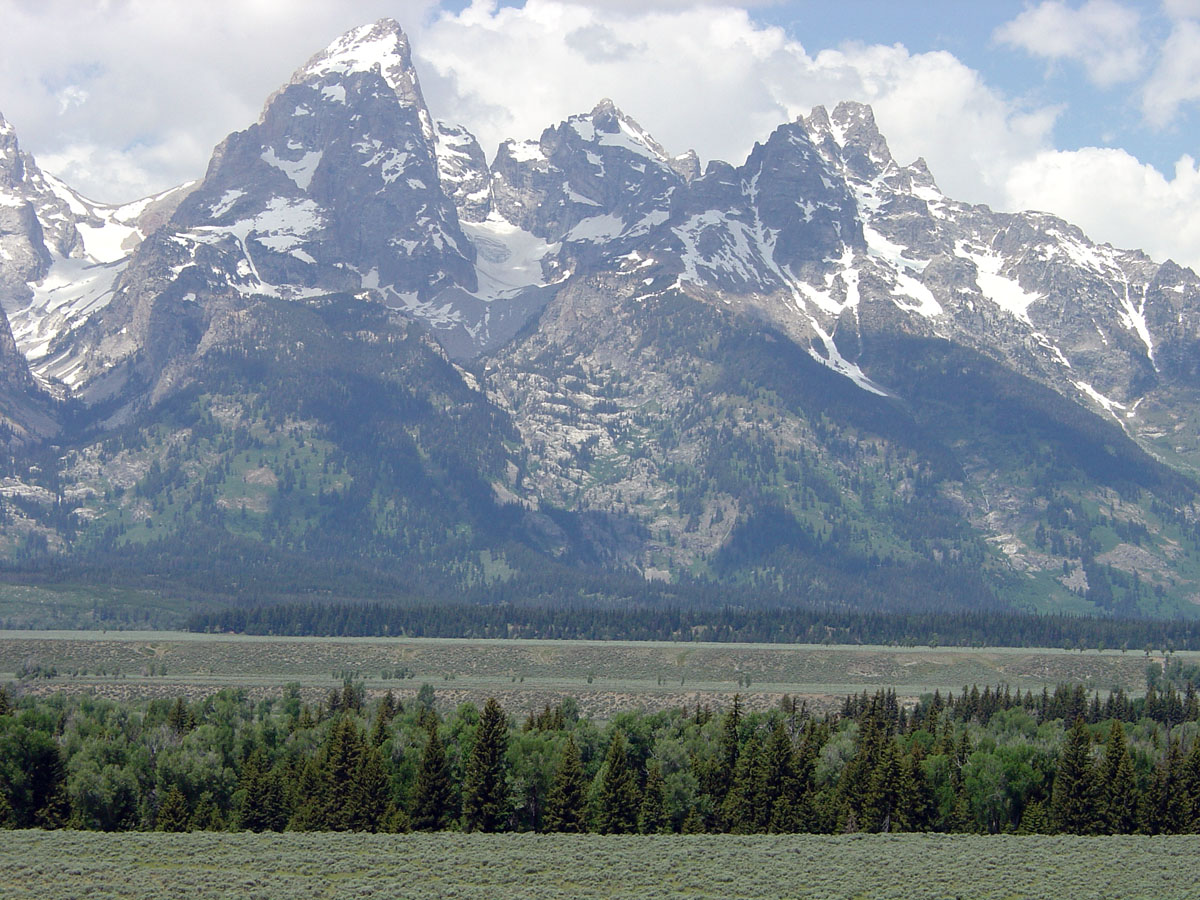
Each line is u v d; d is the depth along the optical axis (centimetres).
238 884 19075
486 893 18850
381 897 18562
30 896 18262
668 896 18925
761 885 19588
